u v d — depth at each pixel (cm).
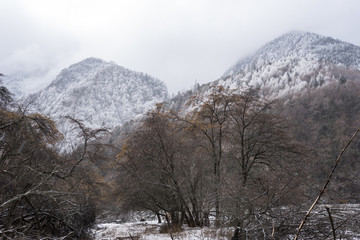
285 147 1667
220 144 1759
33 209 1135
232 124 1861
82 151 1639
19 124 1130
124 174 1780
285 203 912
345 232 758
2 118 1151
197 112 1781
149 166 1733
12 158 1129
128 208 1814
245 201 918
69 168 1466
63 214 1241
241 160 1791
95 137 1686
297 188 930
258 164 1817
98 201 1795
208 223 1443
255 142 1723
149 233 1537
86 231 1422
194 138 1872
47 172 1165
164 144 1695
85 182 1492
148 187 1695
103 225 2200
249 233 884
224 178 1280
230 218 958
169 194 1670
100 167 1798
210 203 1336
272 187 912
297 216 844
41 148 1362
